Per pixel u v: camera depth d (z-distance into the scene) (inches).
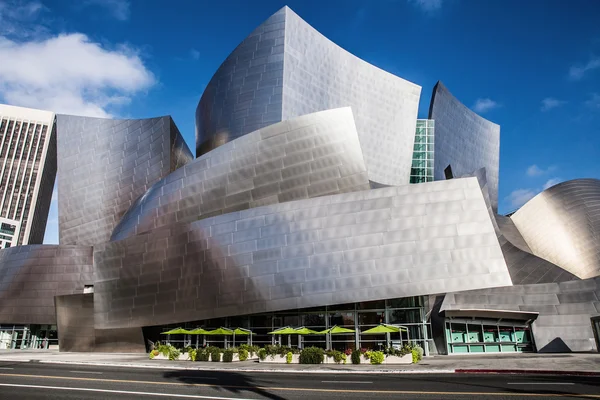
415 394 437.7
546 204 1786.4
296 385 520.7
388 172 2151.8
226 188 1224.2
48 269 1734.7
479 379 585.6
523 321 1210.0
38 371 720.3
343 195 1096.8
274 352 933.8
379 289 1020.5
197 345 1212.5
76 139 1899.6
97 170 1819.6
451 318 1187.3
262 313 1160.8
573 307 1175.6
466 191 1062.4
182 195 1291.8
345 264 1050.1
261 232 1123.9
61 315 1405.0
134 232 1355.8
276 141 1194.0
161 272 1226.6
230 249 1142.3
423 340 1067.3
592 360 839.1
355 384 530.6
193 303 1159.6
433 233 1038.4
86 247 1744.6
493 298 1202.6
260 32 1910.7
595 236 1604.3
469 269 1009.5
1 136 5295.3
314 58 1961.1
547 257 1697.8
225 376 641.0
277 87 1792.6
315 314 1127.6
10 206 5088.6
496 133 3169.3
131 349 1269.7
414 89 2340.1
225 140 1830.7
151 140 1716.3
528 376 623.8
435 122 2498.8
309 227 1092.5
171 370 752.3
